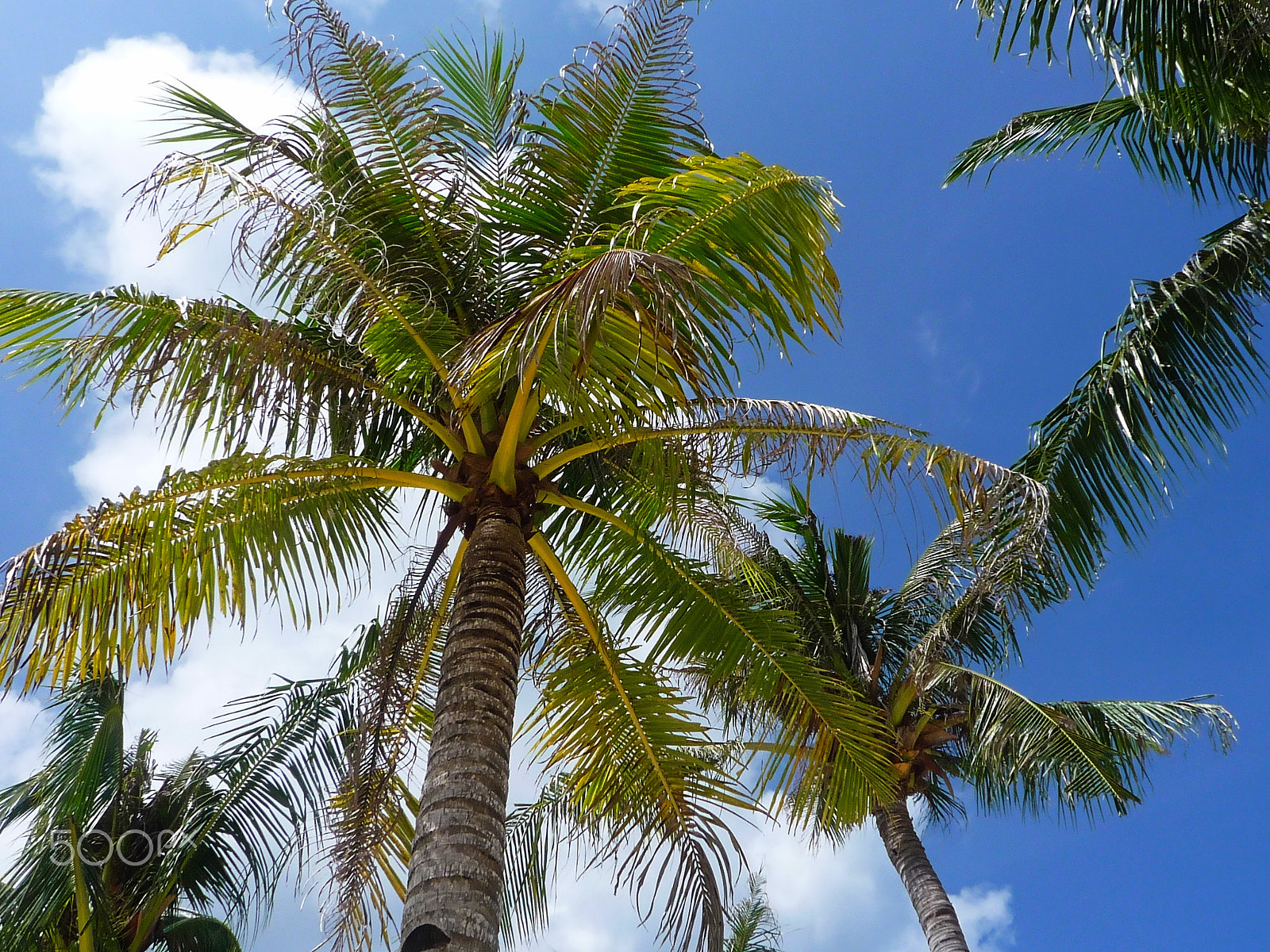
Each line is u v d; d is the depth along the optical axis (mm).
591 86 7406
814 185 5980
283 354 6453
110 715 11188
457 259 7254
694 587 7828
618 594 7832
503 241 7547
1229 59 7309
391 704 7703
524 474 6992
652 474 7371
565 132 7418
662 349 5934
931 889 12453
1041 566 8734
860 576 14469
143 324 6262
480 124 7785
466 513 6992
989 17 7738
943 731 13336
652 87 7445
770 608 8781
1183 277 8211
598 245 6781
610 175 7496
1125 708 12438
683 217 5988
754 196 5867
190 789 10945
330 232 6344
